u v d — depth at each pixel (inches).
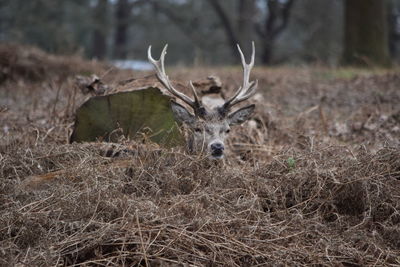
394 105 727.7
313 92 839.7
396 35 2118.6
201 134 482.3
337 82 919.0
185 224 370.9
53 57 924.6
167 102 495.8
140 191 408.2
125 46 2327.8
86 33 2181.3
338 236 390.6
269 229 382.9
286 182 426.9
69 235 363.6
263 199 415.5
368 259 373.4
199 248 365.7
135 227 364.8
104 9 2130.9
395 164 430.0
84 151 450.9
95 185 395.2
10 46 907.4
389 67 1214.3
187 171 426.6
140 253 347.3
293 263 358.9
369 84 872.9
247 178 434.6
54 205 379.2
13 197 392.5
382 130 595.5
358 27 1236.5
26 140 490.0
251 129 569.6
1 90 797.2
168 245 354.6
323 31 2154.3
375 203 409.4
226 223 379.2
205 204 396.5
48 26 1784.0
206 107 506.9
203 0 2492.6
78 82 587.2
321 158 444.1
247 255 362.9
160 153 439.5
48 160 448.1
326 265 362.3
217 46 2331.4
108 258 346.9
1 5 1847.9
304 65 1120.8
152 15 2449.6
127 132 501.7
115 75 815.7
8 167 430.3
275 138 575.5
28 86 799.7
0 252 341.1
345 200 420.5
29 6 1846.7
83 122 502.6
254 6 1993.1
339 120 661.3
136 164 428.8
